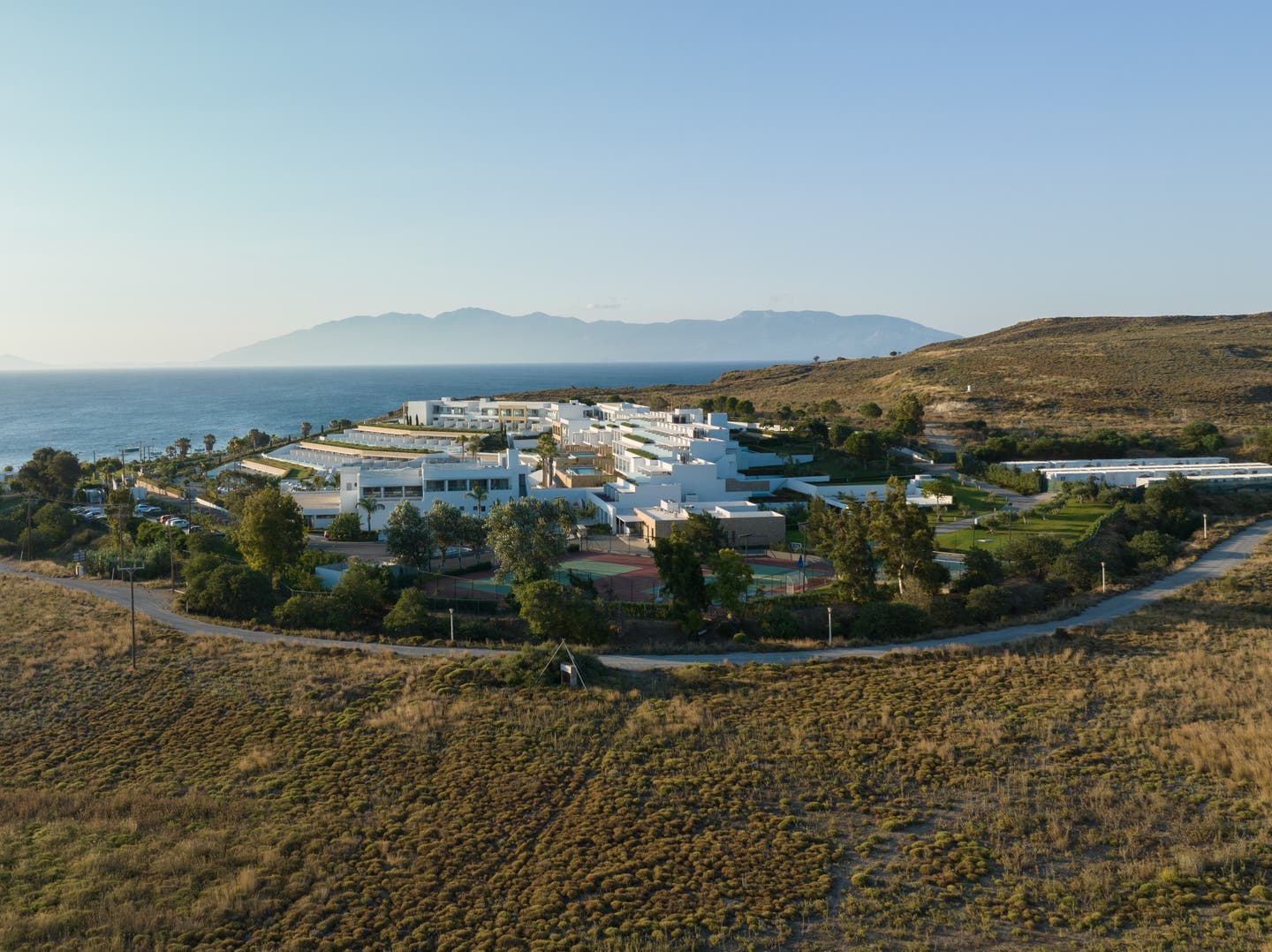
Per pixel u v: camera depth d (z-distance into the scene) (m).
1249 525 113.12
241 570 82.25
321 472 169.12
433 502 117.88
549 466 149.25
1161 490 117.44
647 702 53.81
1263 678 54.06
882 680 57.41
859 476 148.62
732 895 32.97
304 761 47.22
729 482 137.25
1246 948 28.48
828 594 82.06
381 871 35.62
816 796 40.97
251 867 35.81
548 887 33.78
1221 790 39.47
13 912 32.56
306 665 63.09
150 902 33.59
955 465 154.12
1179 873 33.00
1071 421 188.75
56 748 50.31
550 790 42.75
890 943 29.72
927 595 77.06
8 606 81.38
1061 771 42.31
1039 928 30.39
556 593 70.31
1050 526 111.94
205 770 46.59
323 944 30.61
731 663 63.19
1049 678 56.44
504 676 58.97
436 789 43.09
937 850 35.59
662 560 76.06
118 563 97.56
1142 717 48.53
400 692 57.00
